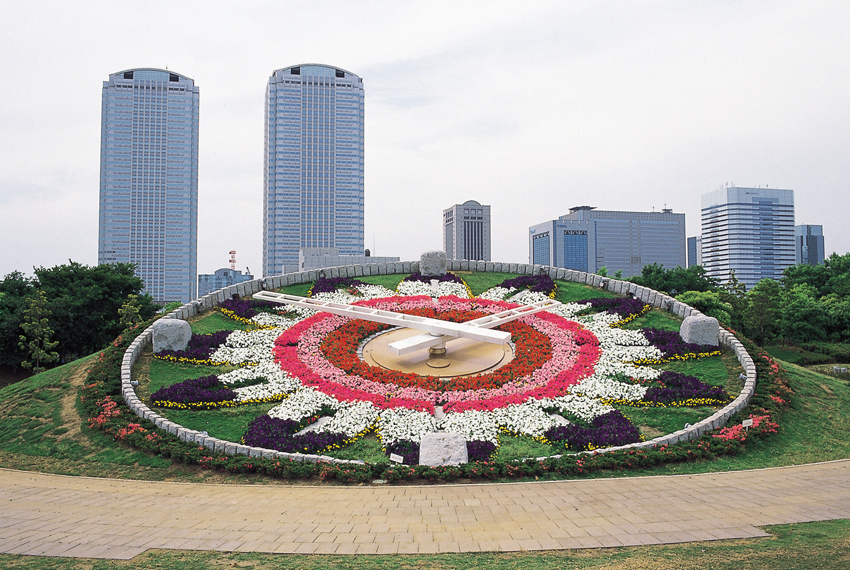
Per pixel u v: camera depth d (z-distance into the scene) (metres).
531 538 8.98
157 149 137.00
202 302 27.20
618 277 46.06
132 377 20.38
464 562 7.93
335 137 153.38
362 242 156.75
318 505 11.20
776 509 10.55
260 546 8.73
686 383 19.41
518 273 34.16
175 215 138.12
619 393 18.69
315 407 17.72
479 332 20.12
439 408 17.81
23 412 18.86
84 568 7.88
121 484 13.52
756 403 18.22
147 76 136.12
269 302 27.86
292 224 151.38
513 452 15.28
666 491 11.96
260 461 14.16
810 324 39.84
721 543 8.61
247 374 20.25
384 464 13.90
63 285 39.00
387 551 8.45
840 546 8.34
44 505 11.48
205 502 11.59
